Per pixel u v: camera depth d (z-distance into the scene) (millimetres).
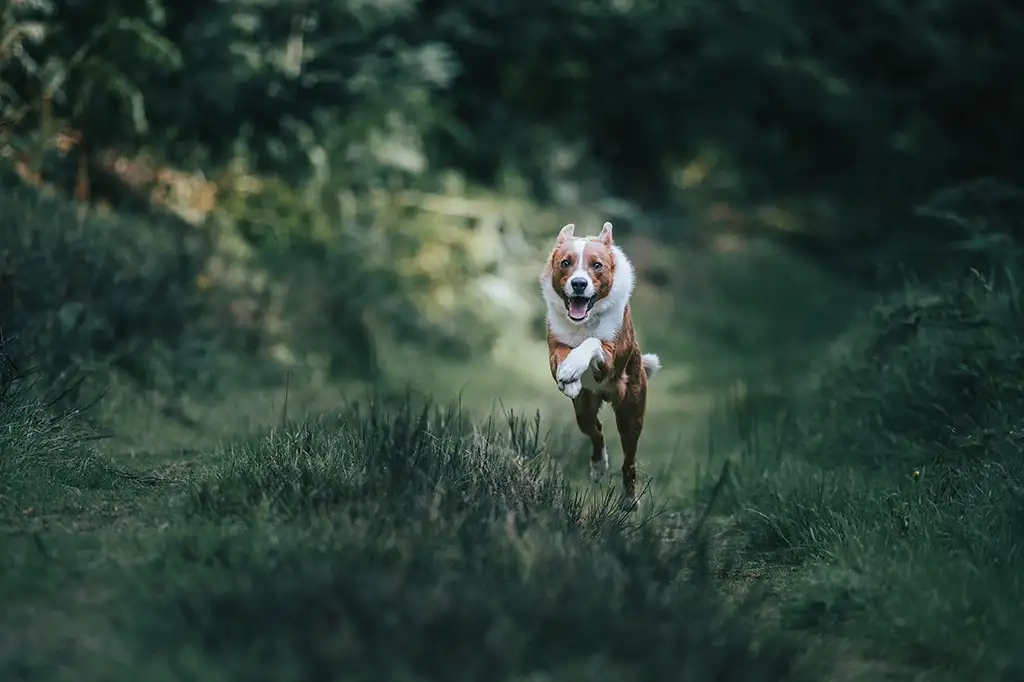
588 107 23391
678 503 7746
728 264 19984
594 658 3982
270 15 15953
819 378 9812
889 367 8438
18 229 9281
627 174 24234
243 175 14703
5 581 4379
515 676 3854
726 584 5582
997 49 22984
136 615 4055
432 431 6992
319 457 6203
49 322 8539
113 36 12594
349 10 16344
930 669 4398
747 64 23109
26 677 3586
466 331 15516
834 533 5957
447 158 20250
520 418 8031
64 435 6664
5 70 11719
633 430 7227
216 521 5309
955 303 8352
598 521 5965
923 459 7316
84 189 11750
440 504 5391
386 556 4672
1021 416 7168
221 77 14344
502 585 4453
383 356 13281
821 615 4934
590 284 6613
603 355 6621
